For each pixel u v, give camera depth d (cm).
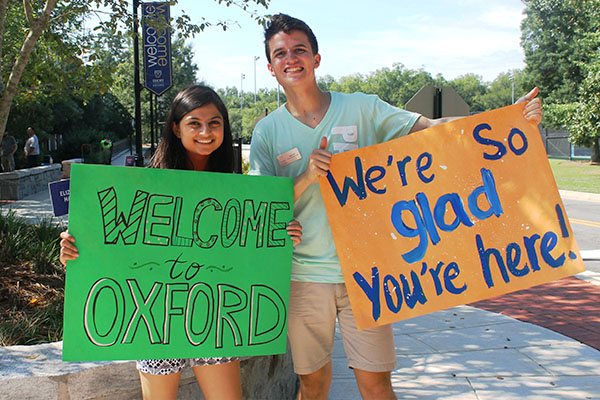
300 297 270
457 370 396
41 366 253
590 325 507
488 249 266
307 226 272
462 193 269
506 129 269
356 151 268
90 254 239
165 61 1041
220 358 250
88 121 3594
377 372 267
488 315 535
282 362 345
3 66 712
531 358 417
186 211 249
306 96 267
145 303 243
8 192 1364
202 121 251
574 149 4081
